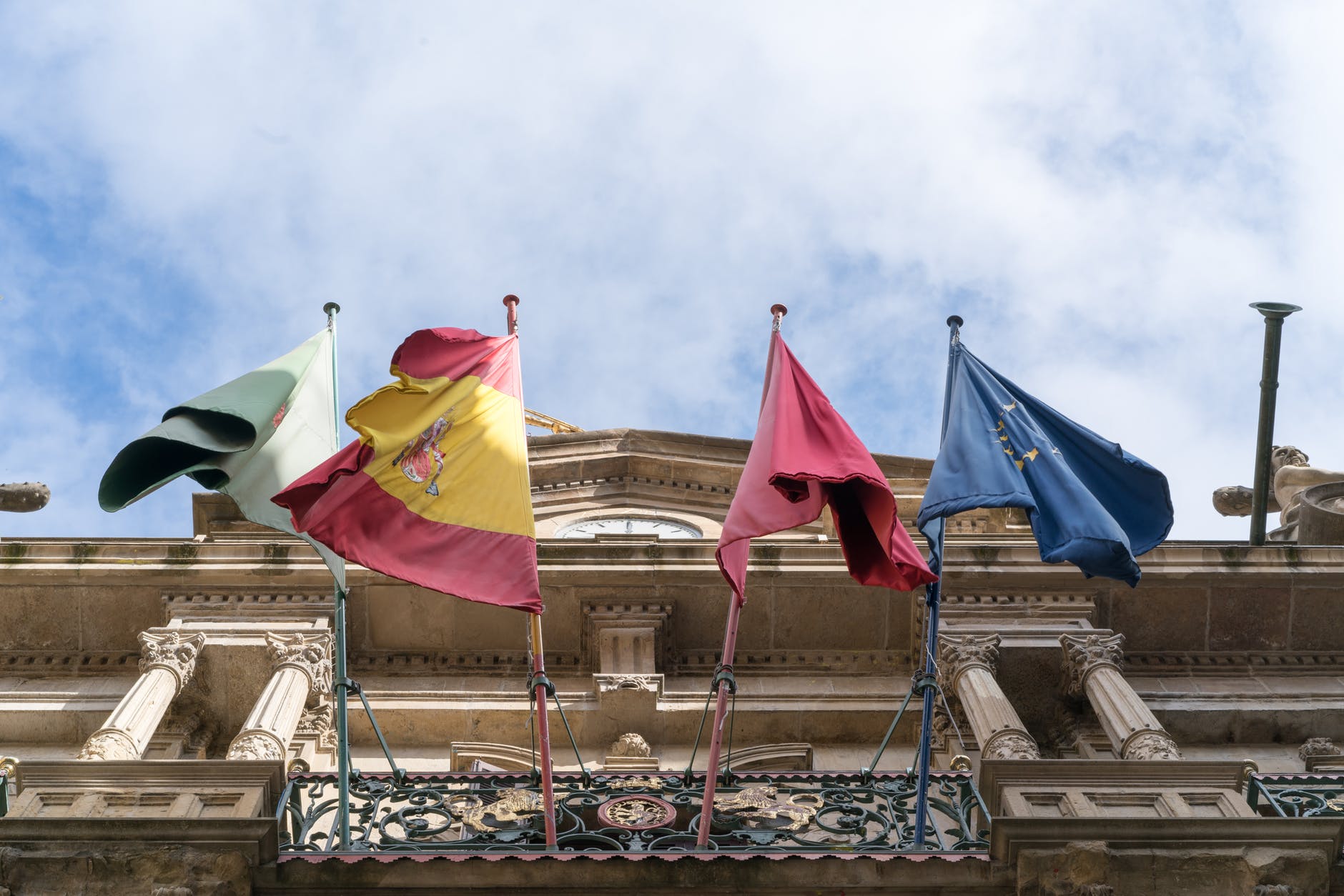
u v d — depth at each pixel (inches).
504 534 649.0
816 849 604.4
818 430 670.5
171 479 670.5
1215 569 862.5
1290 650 871.1
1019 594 860.0
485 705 823.1
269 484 699.4
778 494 648.4
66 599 846.5
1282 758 818.2
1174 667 863.7
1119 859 573.6
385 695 827.4
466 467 665.6
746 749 816.3
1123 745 743.7
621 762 794.2
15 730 808.3
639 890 570.9
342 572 677.3
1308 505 965.8
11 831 569.0
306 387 743.7
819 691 843.4
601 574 858.1
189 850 566.9
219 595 844.0
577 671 855.1
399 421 666.2
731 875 572.7
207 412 679.1
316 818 653.3
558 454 1075.3
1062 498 688.4
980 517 1029.8
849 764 810.8
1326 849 578.6
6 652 850.1
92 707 813.9
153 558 849.5
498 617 853.8
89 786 619.8
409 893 569.0
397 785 677.3
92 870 562.6
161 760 687.1
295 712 773.9
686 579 858.1
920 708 825.5
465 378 691.4
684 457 1085.1
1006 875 574.9
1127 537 713.0
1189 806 632.4
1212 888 570.9
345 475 646.5
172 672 784.3
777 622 863.7
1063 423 733.3
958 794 690.8
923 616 846.5
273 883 568.4
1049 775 644.1
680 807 677.9
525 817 665.0
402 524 643.5
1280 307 898.1
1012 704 816.9
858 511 660.1
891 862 576.4
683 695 832.3
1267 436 902.4
